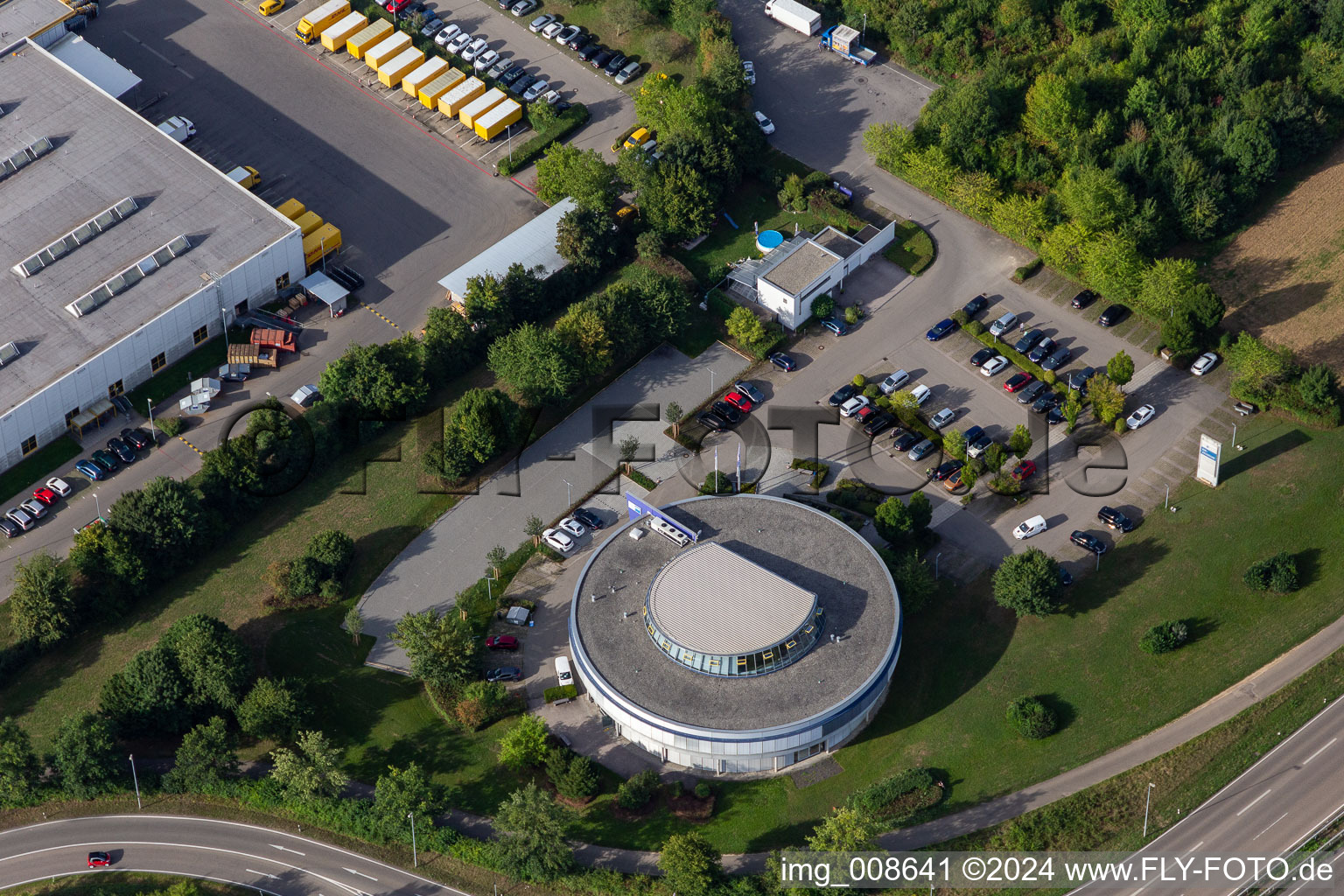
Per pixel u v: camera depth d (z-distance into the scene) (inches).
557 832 7524.6
